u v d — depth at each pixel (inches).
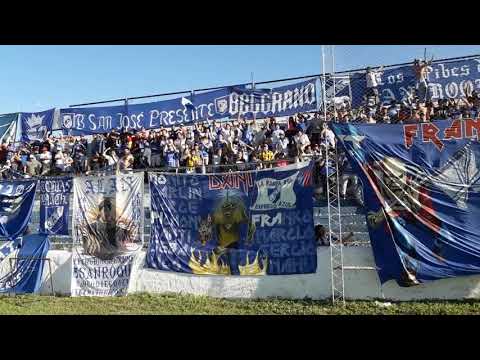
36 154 708.0
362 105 494.0
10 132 733.3
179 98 585.3
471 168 383.9
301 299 411.5
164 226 473.7
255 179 447.5
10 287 519.2
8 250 532.7
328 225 432.5
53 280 511.2
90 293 482.0
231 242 446.3
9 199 546.9
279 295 422.9
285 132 584.7
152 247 473.4
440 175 389.1
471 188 382.6
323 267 413.7
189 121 578.2
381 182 397.7
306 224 423.5
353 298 400.8
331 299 402.0
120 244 486.0
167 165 619.8
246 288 433.4
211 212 457.4
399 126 401.7
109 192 499.2
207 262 450.9
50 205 525.7
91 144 674.2
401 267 383.9
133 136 659.4
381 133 403.2
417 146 396.2
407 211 390.6
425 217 387.2
